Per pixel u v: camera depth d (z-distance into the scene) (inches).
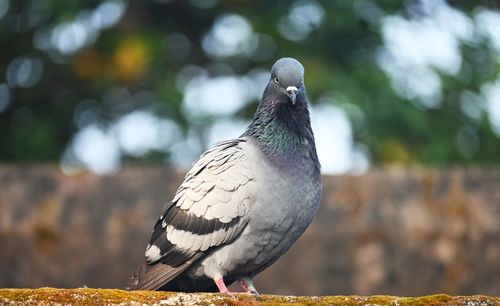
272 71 354.9
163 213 344.8
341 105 612.4
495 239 497.0
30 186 508.7
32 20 688.4
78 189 505.7
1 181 510.0
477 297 263.0
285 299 265.7
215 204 329.1
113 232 494.3
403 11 687.1
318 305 263.4
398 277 491.8
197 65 698.8
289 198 327.3
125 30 672.4
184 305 263.6
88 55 665.6
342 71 641.6
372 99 629.9
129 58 652.1
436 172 508.1
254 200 325.7
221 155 337.7
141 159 655.1
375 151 620.4
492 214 500.4
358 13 657.0
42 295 261.3
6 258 497.0
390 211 497.0
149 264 342.0
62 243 495.8
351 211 496.7
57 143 681.6
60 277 494.3
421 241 494.9
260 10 672.4
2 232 498.0
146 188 504.4
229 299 265.1
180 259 334.0
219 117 644.1
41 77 695.1
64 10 642.2
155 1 699.4
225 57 679.7
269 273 487.8
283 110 345.4
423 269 493.4
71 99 693.3
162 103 643.5
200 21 705.6
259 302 264.8
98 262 492.7
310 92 620.1
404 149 623.5
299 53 650.8
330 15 652.1
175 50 698.8
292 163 333.4
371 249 491.8
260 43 662.5
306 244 490.6
